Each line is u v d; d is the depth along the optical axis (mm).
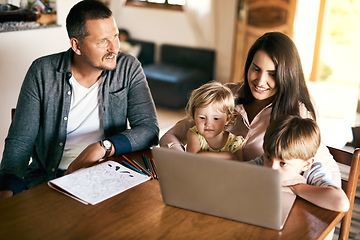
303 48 5957
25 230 1122
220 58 5902
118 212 1220
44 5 2531
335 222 1209
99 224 1158
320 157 1488
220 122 1505
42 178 1831
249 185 1097
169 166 1178
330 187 1271
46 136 1806
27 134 1718
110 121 1861
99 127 1858
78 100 1808
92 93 1810
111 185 1365
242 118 1662
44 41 2582
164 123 4453
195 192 1188
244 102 1693
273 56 1461
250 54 1577
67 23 1654
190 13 5902
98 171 1451
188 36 6027
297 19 5734
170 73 5242
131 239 1094
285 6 5336
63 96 1765
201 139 1575
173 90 4930
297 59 1498
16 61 2445
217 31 5816
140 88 1850
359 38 5672
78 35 1624
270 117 1566
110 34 1636
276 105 1536
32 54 2527
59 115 1786
